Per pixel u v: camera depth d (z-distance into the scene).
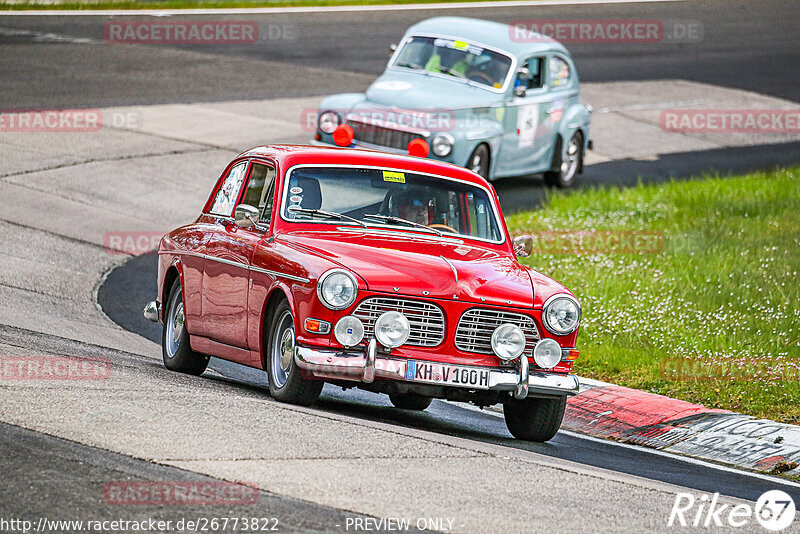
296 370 28.75
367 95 65.56
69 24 110.81
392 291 28.41
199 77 92.69
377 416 31.14
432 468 24.02
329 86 92.62
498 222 33.81
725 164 83.00
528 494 22.95
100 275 50.69
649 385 38.03
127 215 60.25
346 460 23.72
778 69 116.25
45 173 65.38
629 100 100.19
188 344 35.03
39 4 118.50
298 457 23.50
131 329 43.12
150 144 73.25
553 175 73.50
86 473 21.34
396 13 126.94
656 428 33.75
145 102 83.12
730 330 43.47
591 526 21.23
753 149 88.12
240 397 28.95
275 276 29.77
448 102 64.38
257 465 22.62
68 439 23.20
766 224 62.28
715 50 123.19
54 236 55.31
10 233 54.59
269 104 85.31
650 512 22.83
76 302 45.47
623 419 34.59
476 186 34.12
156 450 22.97
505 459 25.75
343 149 34.00
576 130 74.06
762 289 48.62
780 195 69.94
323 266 28.55
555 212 64.88
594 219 63.56
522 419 30.91
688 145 88.31
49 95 82.44
